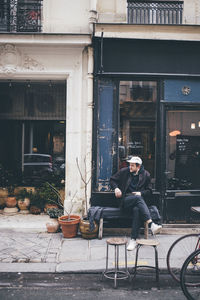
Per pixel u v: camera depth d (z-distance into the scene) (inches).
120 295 145.3
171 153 245.8
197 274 156.5
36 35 236.7
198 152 247.4
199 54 243.3
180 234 233.3
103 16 251.3
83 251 195.3
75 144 247.8
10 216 271.0
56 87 302.7
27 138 311.3
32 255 188.4
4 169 296.8
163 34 243.6
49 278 163.3
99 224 222.2
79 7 250.2
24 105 304.2
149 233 233.8
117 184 221.6
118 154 245.6
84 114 247.3
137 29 241.8
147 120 246.7
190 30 243.1
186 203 242.2
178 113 245.8
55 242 213.3
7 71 246.2
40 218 264.7
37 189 283.7
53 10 250.7
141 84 245.0
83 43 237.6
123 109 246.2
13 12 254.7
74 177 248.2
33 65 247.1
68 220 222.5
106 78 241.4
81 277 164.6
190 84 243.8
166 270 168.2
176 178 245.1
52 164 310.3
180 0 256.4
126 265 159.0
